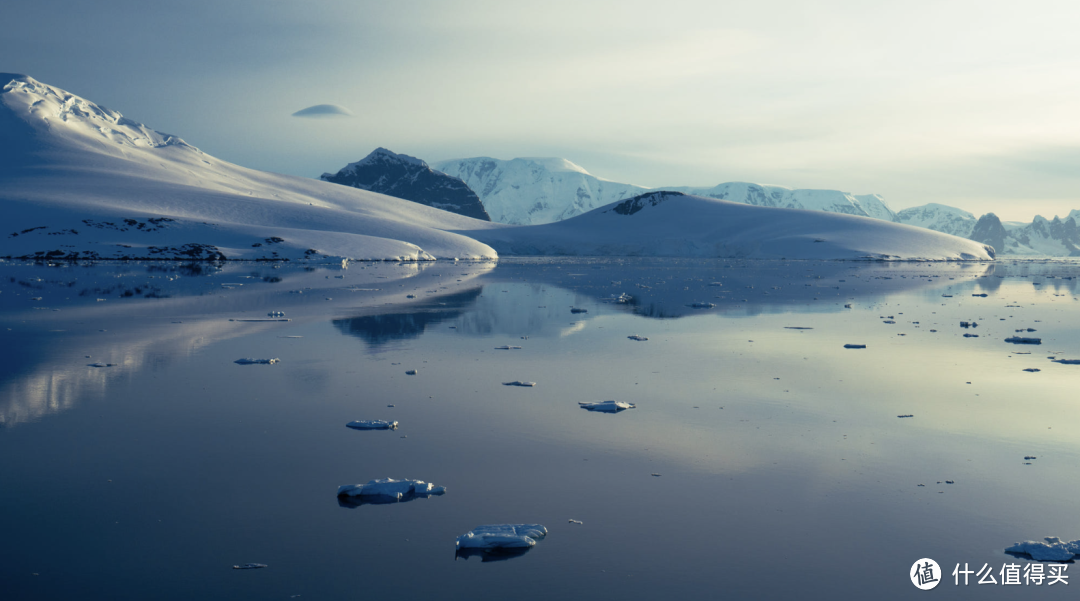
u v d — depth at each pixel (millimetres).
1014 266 134250
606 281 62406
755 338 26547
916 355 22859
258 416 14641
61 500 10148
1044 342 25906
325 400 16062
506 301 40219
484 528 9211
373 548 8820
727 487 10961
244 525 9430
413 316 32062
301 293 44344
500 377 18781
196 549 8727
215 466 11617
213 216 128000
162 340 24219
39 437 13000
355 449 12570
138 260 93812
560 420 14578
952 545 9062
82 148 170000
